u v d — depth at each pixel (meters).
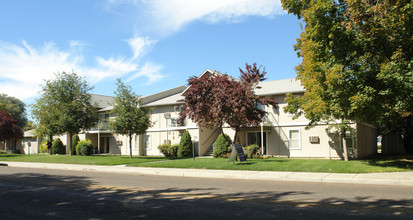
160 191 10.12
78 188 10.99
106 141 37.47
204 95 18.00
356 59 14.12
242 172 14.91
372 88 13.12
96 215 6.92
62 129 27.17
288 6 16.06
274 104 18.28
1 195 9.68
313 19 13.96
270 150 25.70
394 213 6.61
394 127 26.59
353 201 7.99
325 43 14.18
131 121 24.44
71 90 28.14
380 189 10.05
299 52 16.70
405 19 12.43
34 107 28.94
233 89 17.22
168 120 30.81
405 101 12.96
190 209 7.33
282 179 13.09
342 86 13.53
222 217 6.52
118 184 11.99
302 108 18.28
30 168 20.56
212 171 15.60
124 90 24.78
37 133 30.67
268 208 7.29
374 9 12.79
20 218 6.75
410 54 13.45
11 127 32.41
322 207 7.30
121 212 7.16
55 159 24.78
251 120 18.08
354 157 22.27
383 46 13.98
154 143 32.00
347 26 13.24
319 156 23.64
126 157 26.92
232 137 27.78
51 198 9.09
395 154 27.31
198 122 18.62
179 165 18.25
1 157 30.88
